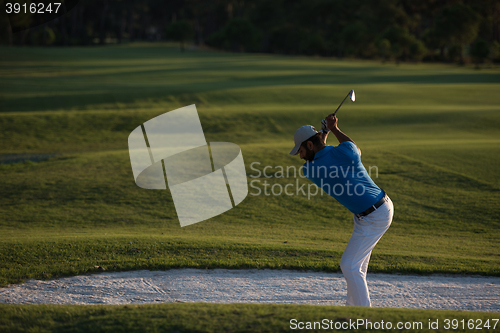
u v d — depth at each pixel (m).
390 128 21.50
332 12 91.25
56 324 3.41
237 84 38.66
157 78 44.62
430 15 86.81
